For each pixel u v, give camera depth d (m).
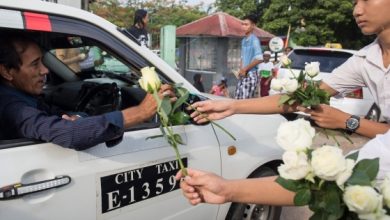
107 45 1.96
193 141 2.21
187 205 2.20
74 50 2.48
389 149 1.14
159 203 2.03
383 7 1.38
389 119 1.62
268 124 2.76
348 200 0.89
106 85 2.29
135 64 2.06
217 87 8.02
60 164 1.64
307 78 1.65
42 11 1.73
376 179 1.02
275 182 1.12
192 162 2.19
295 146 0.95
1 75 1.76
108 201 1.79
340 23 22.05
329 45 10.77
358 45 23.31
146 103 1.67
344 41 23.41
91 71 2.64
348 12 21.48
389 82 1.59
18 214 1.51
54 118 1.63
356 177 0.92
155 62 2.12
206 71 10.15
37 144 1.62
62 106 2.35
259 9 27.92
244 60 6.28
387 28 1.43
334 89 1.86
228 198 1.21
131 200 1.89
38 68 1.81
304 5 22.09
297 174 0.93
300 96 1.59
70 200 1.66
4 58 1.72
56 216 1.62
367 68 1.68
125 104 2.23
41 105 1.98
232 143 2.45
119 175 1.83
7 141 1.59
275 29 23.20
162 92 1.39
